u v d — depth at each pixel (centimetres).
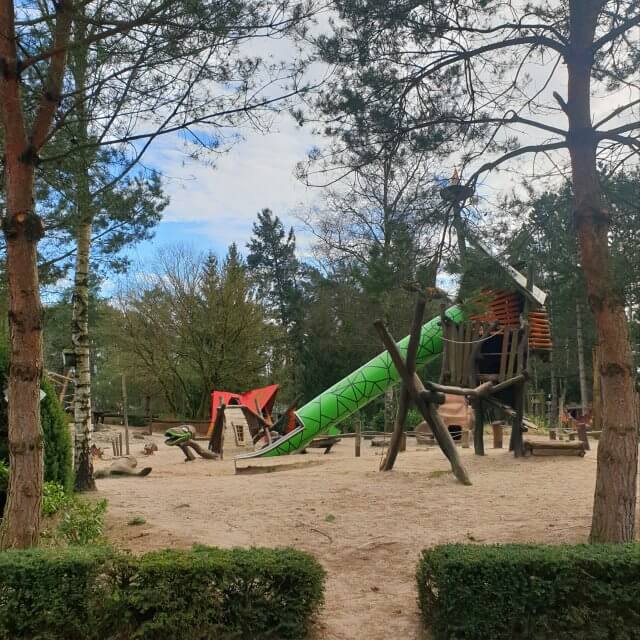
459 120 689
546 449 1382
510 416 1417
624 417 583
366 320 3341
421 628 475
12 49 573
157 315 3694
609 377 593
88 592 429
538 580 417
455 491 1029
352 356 3744
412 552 689
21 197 567
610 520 573
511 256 711
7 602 421
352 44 678
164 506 955
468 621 420
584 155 623
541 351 1415
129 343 3688
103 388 4297
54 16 588
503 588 419
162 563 436
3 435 818
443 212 696
